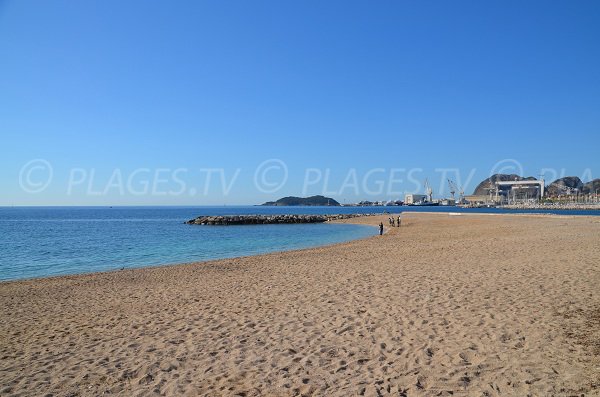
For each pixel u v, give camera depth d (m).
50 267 23.41
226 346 7.35
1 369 6.71
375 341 7.19
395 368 6.03
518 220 53.31
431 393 5.21
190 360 6.77
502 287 10.72
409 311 8.90
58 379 6.21
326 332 7.84
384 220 72.06
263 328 8.31
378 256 19.72
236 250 30.20
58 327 9.30
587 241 20.45
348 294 10.96
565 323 7.53
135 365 6.65
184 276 16.48
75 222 81.81
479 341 6.88
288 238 40.59
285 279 14.13
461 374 5.70
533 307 8.67
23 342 8.22
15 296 13.55
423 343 6.96
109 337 8.27
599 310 8.23
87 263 24.73
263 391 5.54
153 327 8.85
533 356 6.13
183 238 41.91
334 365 6.27
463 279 12.09
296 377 5.91
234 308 10.17
